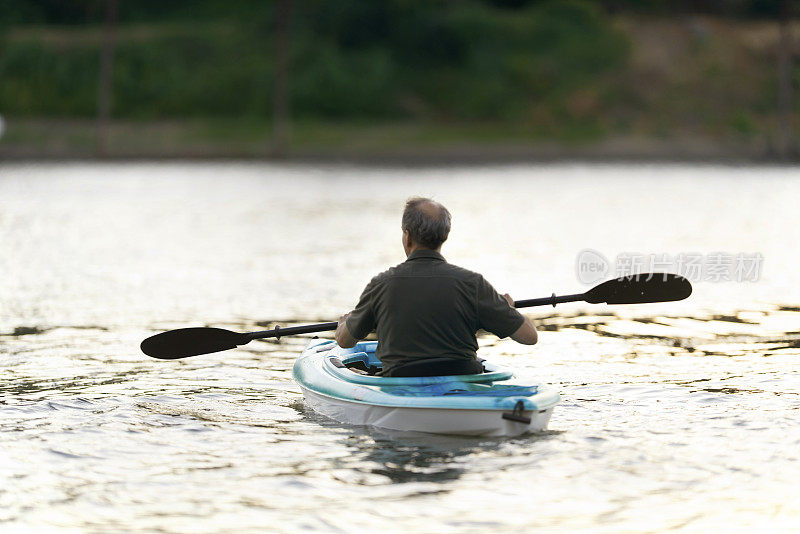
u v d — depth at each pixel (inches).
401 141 6279.5
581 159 5871.1
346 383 858.1
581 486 698.8
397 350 834.2
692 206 3267.7
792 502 669.3
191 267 1899.6
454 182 4318.4
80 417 882.8
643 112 6840.6
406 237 847.7
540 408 787.4
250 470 734.5
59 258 2007.9
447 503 666.2
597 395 970.7
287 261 1980.8
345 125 6609.3
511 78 7022.6
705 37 7549.2
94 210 2994.6
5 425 855.1
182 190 3789.4
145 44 7165.4
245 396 967.6
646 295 928.9
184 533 617.0
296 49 7126.0
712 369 1093.8
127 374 1064.8
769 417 879.7
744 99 7047.2
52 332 1289.4
